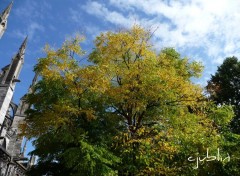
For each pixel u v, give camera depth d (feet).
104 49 53.72
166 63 53.06
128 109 52.11
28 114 50.60
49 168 52.95
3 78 152.97
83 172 40.63
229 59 92.32
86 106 47.73
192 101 51.26
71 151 40.40
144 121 53.47
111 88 48.24
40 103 48.85
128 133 49.32
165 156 46.70
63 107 44.47
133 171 45.21
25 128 48.37
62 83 47.26
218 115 51.39
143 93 48.06
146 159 44.55
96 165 40.34
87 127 47.42
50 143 48.06
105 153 42.32
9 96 149.89
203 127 50.06
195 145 45.60
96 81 46.52
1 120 142.51
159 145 46.32
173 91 49.52
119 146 47.37
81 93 46.57
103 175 39.93
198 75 55.83
